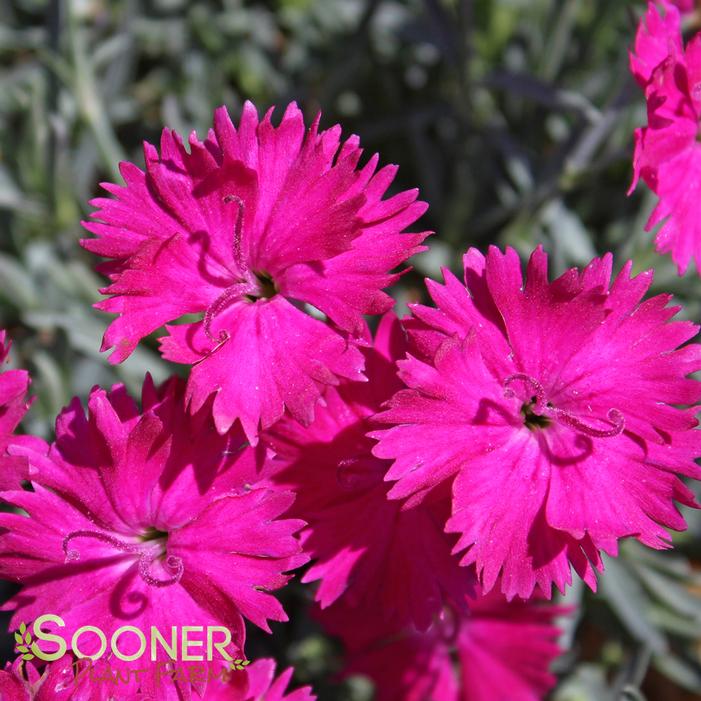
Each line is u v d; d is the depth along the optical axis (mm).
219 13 245
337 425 141
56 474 137
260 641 192
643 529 135
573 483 136
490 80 201
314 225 137
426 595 139
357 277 135
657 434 137
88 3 232
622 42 223
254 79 238
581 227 215
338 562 140
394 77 241
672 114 149
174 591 136
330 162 138
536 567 134
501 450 135
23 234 211
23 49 239
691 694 208
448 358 132
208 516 135
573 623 186
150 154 137
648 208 189
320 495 141
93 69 211
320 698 195
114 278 134
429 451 132
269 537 133
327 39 235
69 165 208
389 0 235
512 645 180
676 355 138
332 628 175
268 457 137
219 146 139
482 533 132
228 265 140
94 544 139
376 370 141
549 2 219
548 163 206
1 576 137
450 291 137
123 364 187
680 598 194
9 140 209
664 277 192
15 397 141
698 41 150
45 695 134
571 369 139
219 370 133
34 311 199
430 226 223
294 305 141
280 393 134
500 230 219
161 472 136
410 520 140
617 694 182
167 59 246
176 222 138
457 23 202
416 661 183
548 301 137
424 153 220
